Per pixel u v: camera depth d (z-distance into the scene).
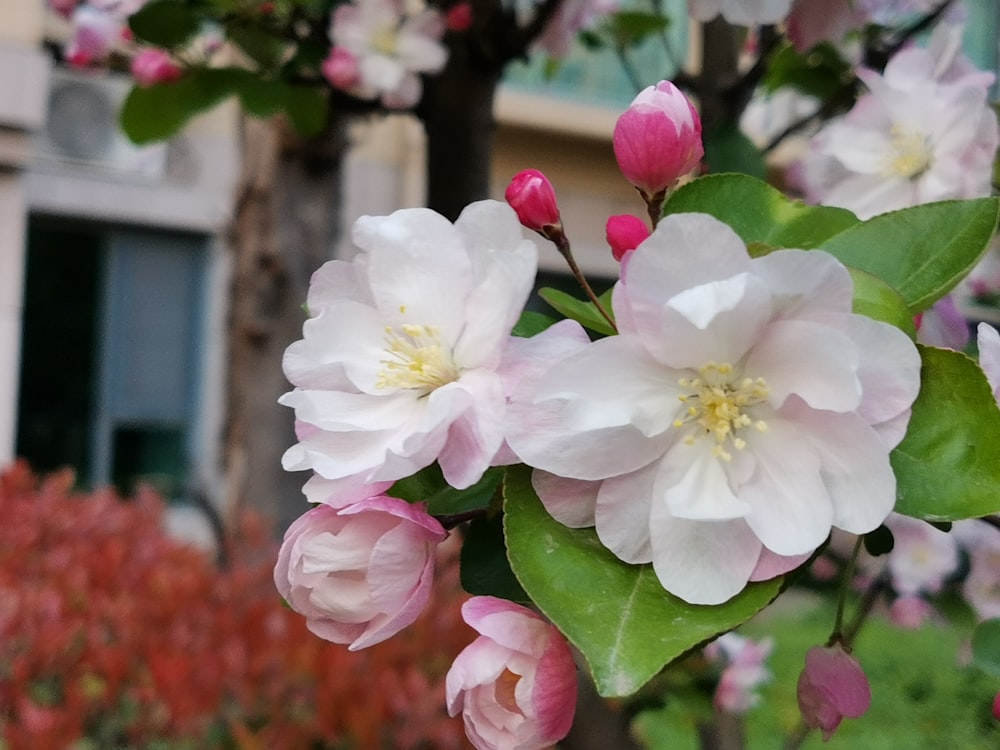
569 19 0.37
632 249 0.17
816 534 0.15
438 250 0.17
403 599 0.16
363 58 0.36
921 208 0.18
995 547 0.35
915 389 0.15
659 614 0.15
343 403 0.17
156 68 0.34
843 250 0.18
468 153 0.38
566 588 0.15
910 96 0.26
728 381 0.16
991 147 0.25
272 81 0.36
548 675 0.16
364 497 0.16
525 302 0.16
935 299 0.17
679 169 0.18
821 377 0.15
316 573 0.17
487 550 0.19
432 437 0.16
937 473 0.16
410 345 0.17
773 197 0.19
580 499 0.16
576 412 0.15
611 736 0.33
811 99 0.40
